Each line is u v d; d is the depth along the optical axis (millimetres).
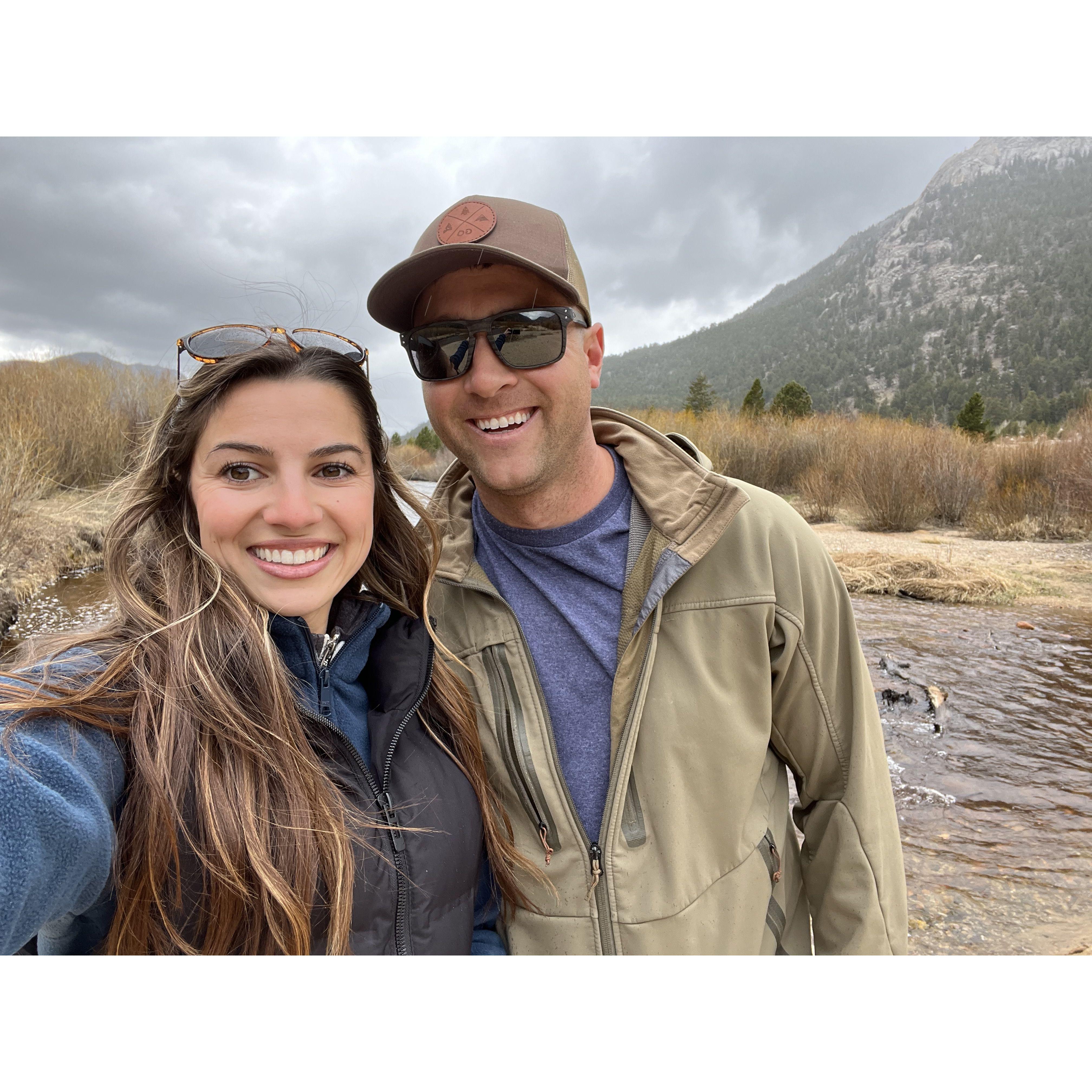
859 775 1453
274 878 931
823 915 1482
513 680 1423
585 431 1467
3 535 7203
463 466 1701
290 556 1070
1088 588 8047
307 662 1129
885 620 6844
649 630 1390
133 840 915
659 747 1354
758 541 1432
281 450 1041
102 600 6395
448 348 1427
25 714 847
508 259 1339
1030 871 2889
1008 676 5254
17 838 744
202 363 1069
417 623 1312
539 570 1502
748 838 1400
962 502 12555
